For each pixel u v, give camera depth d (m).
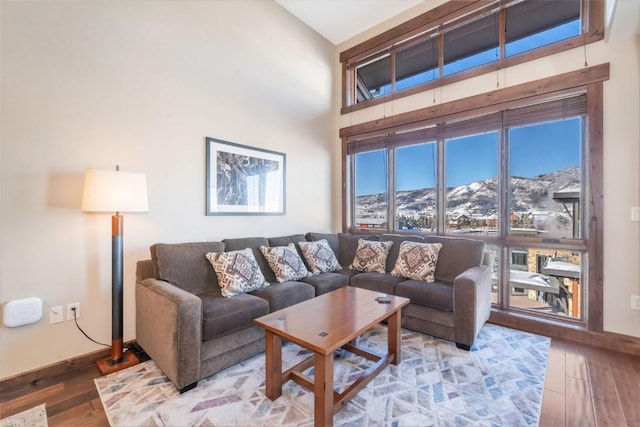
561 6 2.91
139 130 2.56
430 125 3.72
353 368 2.17
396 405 1.74
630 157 2.46
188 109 2.89
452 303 2.50
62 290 2.16
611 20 2.26
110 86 2.39
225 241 2.96
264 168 3.61
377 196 4.33
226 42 3.21
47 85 2.09
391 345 2.21
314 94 4.30
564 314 2.86
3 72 1.93
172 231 2.77
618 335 2.48
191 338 1.87
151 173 2.63
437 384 1.95
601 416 1.66
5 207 1.94
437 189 3.69
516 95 3.04
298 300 2.72
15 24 1.97
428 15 3.68
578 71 2.69
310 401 1.78
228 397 1.81
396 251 3.50
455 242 3.14
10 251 1.96
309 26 4.21
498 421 1.62
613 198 2.53
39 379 2.02
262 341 2.34
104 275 2.35
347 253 3.89
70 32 2.19
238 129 3.32
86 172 2.07
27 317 1.99
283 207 3.84
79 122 2.24
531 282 3.05
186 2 2.88
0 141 1.92
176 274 2.43
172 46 2.77
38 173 2.06
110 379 2.01
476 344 2.55
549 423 1.61
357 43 4.42
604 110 2.57
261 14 3.57
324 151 4.49
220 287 2.54
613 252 2.53
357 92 4.59
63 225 2.17
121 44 2.45
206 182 3.02
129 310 2.49
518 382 1.98
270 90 3.68
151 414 1.66
